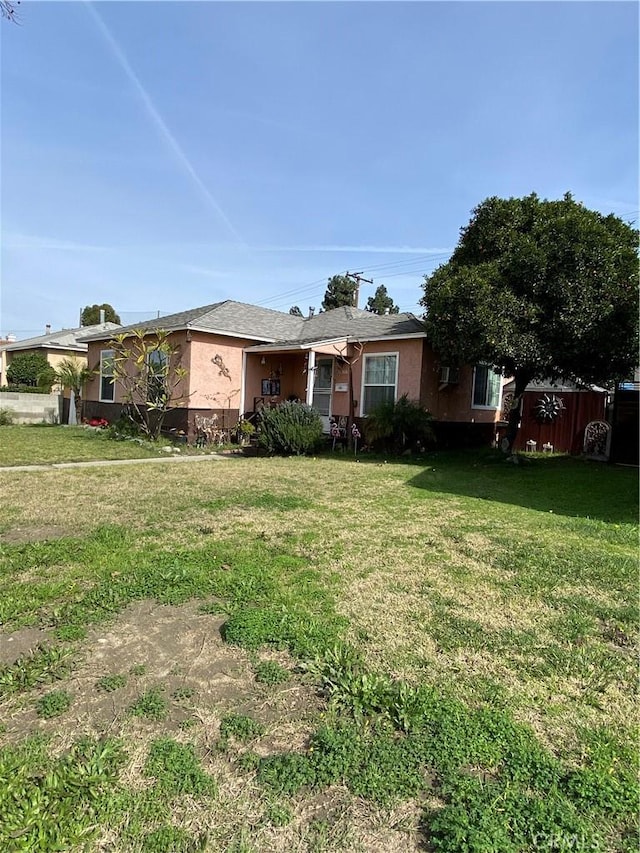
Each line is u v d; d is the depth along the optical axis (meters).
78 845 1.53
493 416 15.19
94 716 2.13
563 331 9.20
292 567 3.96
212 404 13.55
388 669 2.55
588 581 3.83
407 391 12.38
